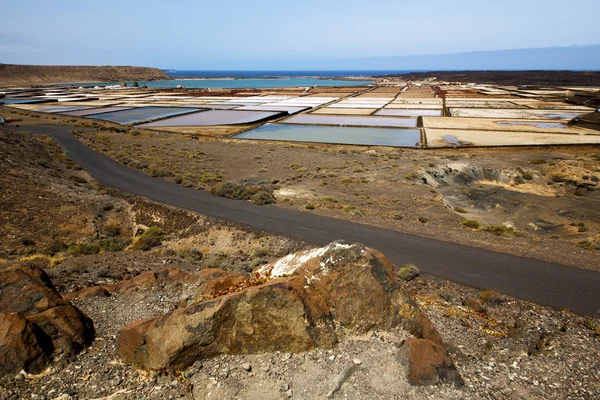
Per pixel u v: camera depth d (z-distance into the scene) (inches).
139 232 798.5
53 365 254.7
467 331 360.8
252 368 258.2
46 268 499.5
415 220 799.1
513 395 259.1
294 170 1364.4
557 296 467.5
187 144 1807.3
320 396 239.8
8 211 745.6
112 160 1353.3
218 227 733.9
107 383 243.9
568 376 288.4
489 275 528.1
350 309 301.7
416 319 301.6
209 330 263.6
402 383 249.6
